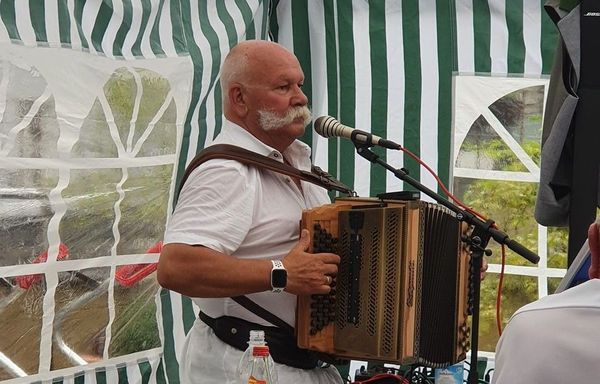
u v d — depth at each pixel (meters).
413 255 2.92
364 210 2.96
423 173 4.91
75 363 3.98
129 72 4.20
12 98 3.71
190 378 3.16
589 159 3.10
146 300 4.30
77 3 3.97
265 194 3.08
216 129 4.63
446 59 4.90
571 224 3.13
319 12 4.95
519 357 1.62
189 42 4.48
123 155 4.18
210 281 2.88
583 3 3.07
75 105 3.95
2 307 3.70
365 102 4.92
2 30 3.66
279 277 2.88
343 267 2.98
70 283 3.96
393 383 3.33
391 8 4.91
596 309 1.62
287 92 3.14
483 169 4.89
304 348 2.99
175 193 4.44
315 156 4.97
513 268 4.85
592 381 1.57
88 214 4.02
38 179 3.82
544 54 4.86
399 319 2.90
